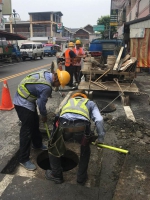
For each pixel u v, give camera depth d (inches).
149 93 284.7
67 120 102.9
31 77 118.2
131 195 97.7
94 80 273.0
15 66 655.1
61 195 103.3
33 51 884.6
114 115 202.7
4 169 124.5
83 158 109.7
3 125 183.2
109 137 158.4
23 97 117.7
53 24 2041.1
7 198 101.2
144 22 445.4
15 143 152.1
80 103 108.0
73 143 156.7
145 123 184.7
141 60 441.4
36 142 143.2
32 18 1968.5
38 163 145.4
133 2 808.3
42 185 109.8
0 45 673.0
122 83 263.3
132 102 246.5
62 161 151.8
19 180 113.3
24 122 120.4
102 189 107.9
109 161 131.0
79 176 112.8
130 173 112.9
